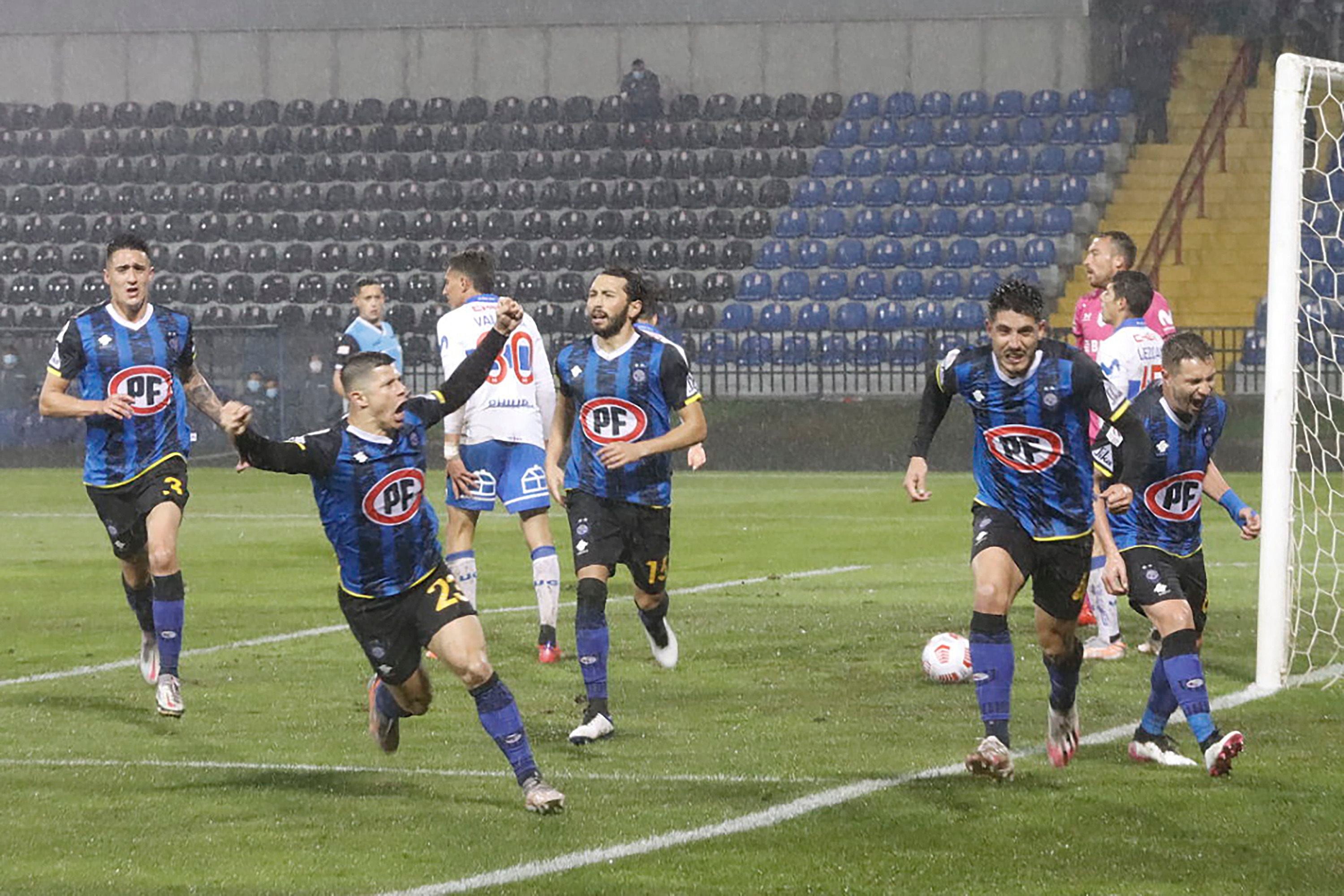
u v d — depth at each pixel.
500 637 32.88
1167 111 107.25
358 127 113.81
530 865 16.33
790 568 45.28
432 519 19.09
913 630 33.28
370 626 18.97
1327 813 18.30
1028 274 100.38
